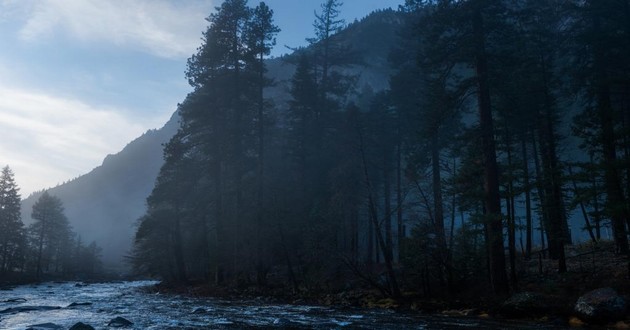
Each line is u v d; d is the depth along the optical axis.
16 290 52.19
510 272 26.61
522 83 29.05
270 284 36.03
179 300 31.42
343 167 31.45
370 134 39.16
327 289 31.42
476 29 24.23
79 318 19.89
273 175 38.41
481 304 22.12
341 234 31.88
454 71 26.22
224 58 41.84
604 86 23.28
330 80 47.03
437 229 26.77
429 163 36.44
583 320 17.62
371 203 29.59
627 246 25.77
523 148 36.12
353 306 26.34
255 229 35.22
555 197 26.75
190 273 54.88
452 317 20.61
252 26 41.56
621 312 17.03
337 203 30.62
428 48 25.52
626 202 20.25
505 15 24.06
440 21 24.83
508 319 19.66
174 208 46.81
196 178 43.34
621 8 22.97
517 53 24.77
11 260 84.12
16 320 19.22
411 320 19.39
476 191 24.47
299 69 46.34
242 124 40.44
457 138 27.02
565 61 26.45
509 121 31.20
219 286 38.22
